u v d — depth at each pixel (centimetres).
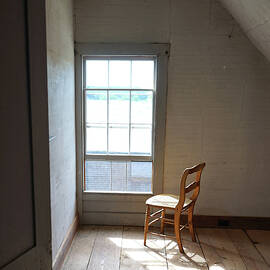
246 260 234
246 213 291
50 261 122
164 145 281
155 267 223
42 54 109
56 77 208
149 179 293
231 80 269
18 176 102
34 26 103
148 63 274
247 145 279
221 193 288
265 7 182
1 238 97
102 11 262
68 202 252
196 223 294
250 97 270
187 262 230
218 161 283
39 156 110
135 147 289
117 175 293
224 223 294
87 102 282
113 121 285
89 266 223
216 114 275
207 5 257
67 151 246
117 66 275
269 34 211
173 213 292
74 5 261
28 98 104
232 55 264
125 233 279
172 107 275
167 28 263
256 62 263
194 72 269
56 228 211
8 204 99
